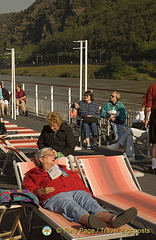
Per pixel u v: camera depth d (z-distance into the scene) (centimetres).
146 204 584
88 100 1349
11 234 543
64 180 590
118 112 1348
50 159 615
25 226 624
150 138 980
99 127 1368
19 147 1021
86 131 1309
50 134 839
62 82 14512
